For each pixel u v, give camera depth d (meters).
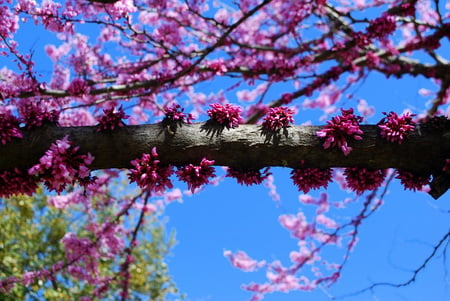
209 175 3.12
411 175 3.26
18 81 5.21
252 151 3.17
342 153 3.18
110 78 6.58
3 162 3.11
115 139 3.13
